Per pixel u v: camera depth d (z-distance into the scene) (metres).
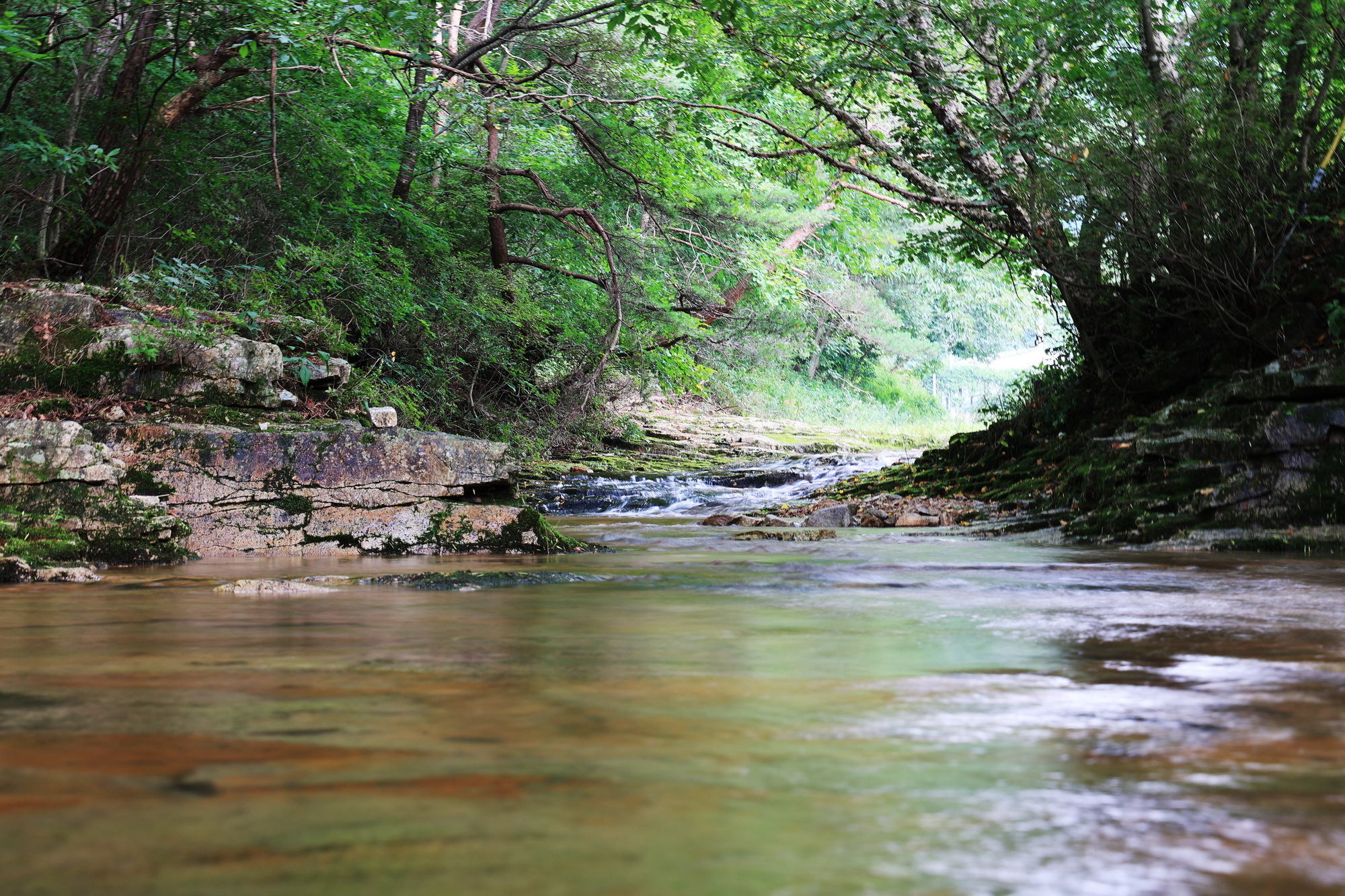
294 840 1.12
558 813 1.23
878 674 2.34
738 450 21.94
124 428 6.95
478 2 17.23
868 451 22.44
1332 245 9.27
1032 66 12.96
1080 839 1.14
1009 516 10.16
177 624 3.43
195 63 11.31
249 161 13.11
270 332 8.77
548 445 17.14
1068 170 10.80
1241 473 7.59
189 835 1.13
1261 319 9.80
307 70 11.87
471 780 1.39
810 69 12.84
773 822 1.20
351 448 7.36
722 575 5.46
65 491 6.46
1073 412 12.37
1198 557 6.52
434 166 15.16
